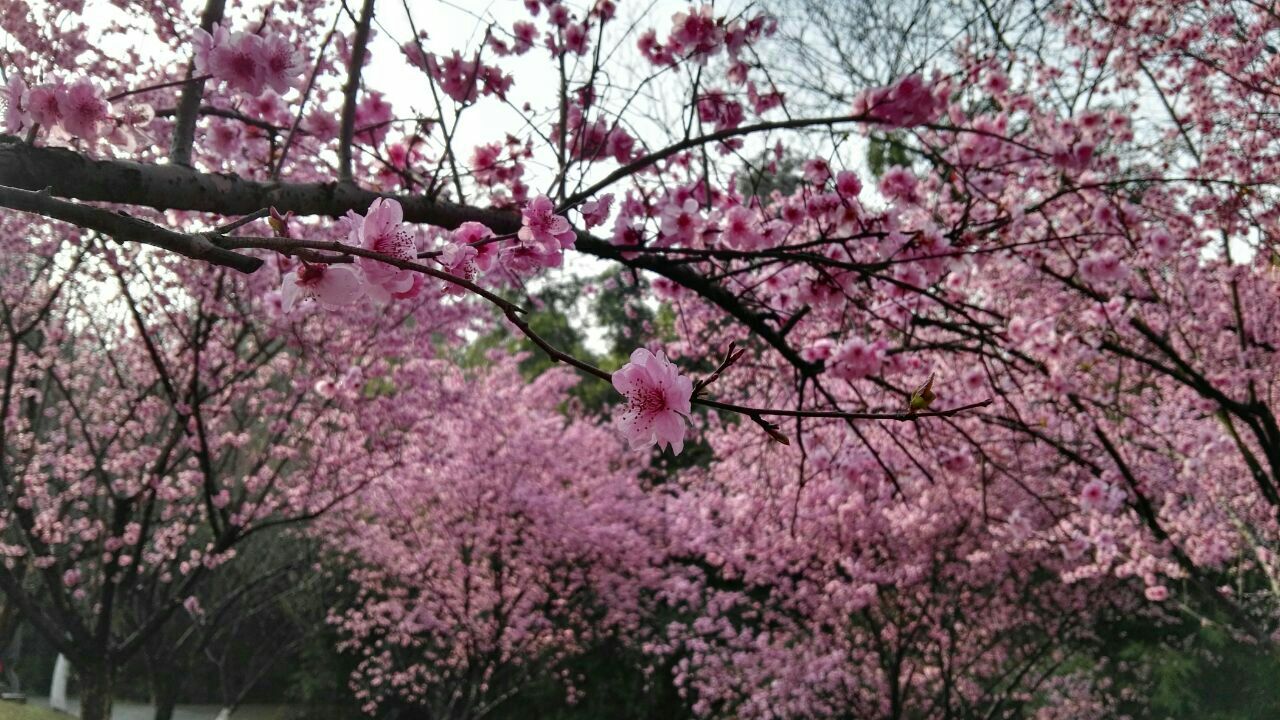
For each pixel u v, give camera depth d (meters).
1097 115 4.51
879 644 10.95
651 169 4.24
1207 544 8.27
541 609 14.70
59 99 1.89
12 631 10.23
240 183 2.43
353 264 1.61
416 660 16.62
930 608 10.88
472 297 9.73
